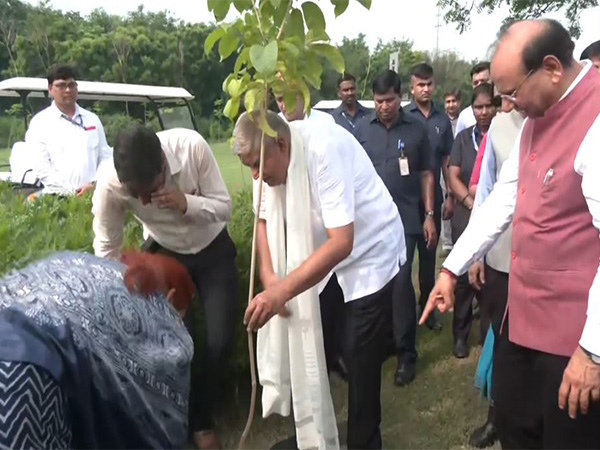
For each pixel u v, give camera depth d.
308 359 2.57
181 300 1.39
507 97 1.90
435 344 4.59
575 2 9.45
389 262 2.68
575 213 1.88
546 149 1.92
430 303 2.30
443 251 6.88
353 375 2.75
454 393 3.82
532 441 2.30
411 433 3.37
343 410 3.54
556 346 1.98
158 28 30.33
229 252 3.00
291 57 1.95
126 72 24.72
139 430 1.25
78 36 25.97
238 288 3.35
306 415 2.65
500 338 2.30
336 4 1.94
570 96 1.84
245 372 3.57
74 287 1.20
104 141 5.13
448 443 3.27
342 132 2.55
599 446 2.01
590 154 1.75
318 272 2.27
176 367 1.31
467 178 4.39
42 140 4.80
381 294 2.65
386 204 2.70
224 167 8.98
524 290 2.06
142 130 2.34
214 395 3.03
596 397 1.73
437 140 5.17
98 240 2.72
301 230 2.41
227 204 2.85
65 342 1.11
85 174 4.88
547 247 1.95
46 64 23.89
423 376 4.06
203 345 3.02
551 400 2.04
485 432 3.22
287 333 2.75
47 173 4.77
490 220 2.27
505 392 2.27
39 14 26.00
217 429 3.38
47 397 1.06
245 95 2.06
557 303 1.96
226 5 1.94
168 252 2.94
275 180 2.41
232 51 2.04
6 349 1.07
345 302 2.68
